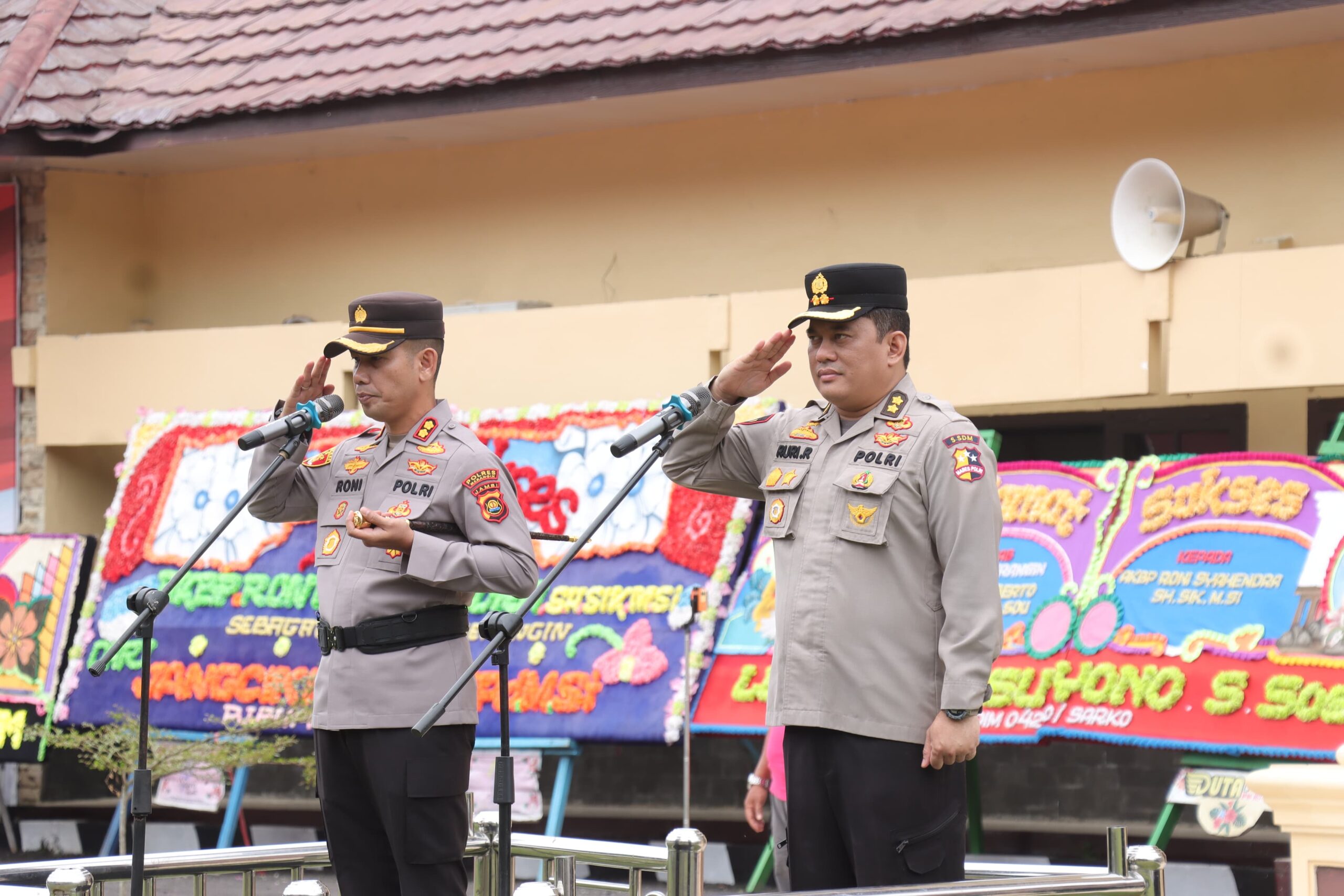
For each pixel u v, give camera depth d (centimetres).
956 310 1889
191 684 1978
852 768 861
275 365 2297
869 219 2152
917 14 1884
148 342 2391
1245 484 1550
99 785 2500
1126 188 1783
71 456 2539
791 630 884
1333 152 1862
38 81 2405
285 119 2302
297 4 2495
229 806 1906
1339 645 1435
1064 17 1802
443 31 2305
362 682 973
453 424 1038
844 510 880
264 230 2583
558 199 2367
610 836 2111
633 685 1753
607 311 2098
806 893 778
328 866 1050
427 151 2462
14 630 2114
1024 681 1568
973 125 2084
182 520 2095
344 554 1004
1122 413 2033
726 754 2194
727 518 1789
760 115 2227
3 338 2562
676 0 2147
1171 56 1934
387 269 2488
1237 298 1728
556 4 2273
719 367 2066
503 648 870
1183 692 1488
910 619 868
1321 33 1831
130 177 2645
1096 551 1597
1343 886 988
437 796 970
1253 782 1023
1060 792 2016
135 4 2600
